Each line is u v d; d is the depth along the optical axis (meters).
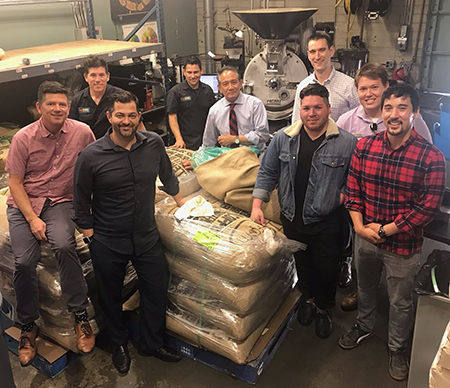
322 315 2.46
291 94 3.57
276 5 5.29
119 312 2.17
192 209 2.20
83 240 2.09
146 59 4.43
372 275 2.19
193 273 2.10
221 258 1.96
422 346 1.83
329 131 2.06
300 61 3.50
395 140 1.83
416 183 1.82
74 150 2.22
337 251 2.25
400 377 2.13
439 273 1.90
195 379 2.19
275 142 2.20
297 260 2.43
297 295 2.48
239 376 2.15
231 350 2.03
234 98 2.86
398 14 4.73
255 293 2.02
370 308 2.29
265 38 3.43
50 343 2.28
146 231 2.04
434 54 4.73
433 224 2.10
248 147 2.75
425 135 2.17
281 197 2.24
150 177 1.96
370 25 4.90
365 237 1.99
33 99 3.81
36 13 3.99
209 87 3.63
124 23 5.08
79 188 1.90
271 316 2.29
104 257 2.01
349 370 2.22
